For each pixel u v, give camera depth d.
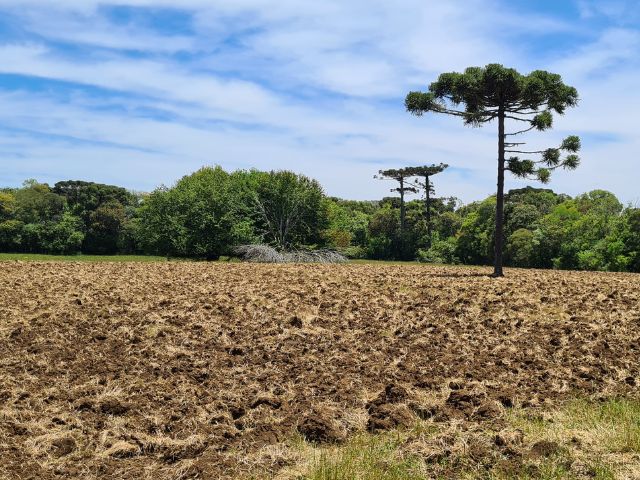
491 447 7.09
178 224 53.28
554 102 30.39
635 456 6.84
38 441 7.21
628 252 48.25
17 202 86.38
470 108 32.41
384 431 7.83
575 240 52.94
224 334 13.24
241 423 7.94
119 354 11.54
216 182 56.59
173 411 8.36
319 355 11.63
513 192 80.19
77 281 24.09
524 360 11.08
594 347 11.84
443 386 9.53
